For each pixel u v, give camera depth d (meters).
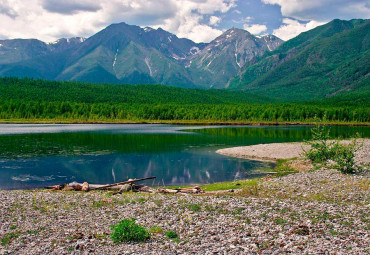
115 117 197.88
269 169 44.47
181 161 51.56
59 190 31.17
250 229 17.39
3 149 62.84
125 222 16.75
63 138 85.00
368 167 36.31
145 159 53.31
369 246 14.49
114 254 14.44
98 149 64.75
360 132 120.38
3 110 183.25
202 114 199.75
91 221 20.06
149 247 15.29
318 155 43.31
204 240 15.95
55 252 14.81
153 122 183.88
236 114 199.38
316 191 27.45
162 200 25.11
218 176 40.50
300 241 15.27
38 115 182.88
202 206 22.86
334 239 15.48
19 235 17.41
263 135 102.62
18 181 37.12
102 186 31.38
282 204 22.81
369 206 21.78
